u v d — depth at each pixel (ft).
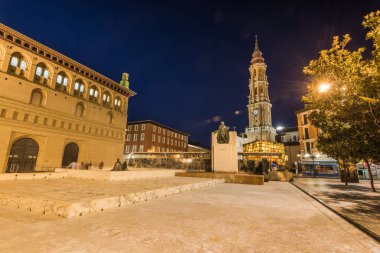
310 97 38.01
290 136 230.27
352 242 13.52
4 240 12.01
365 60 29.99
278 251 11.76
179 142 242.78
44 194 22.11
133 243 12.18
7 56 88.89
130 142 201.98
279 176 74.08
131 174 50.44
